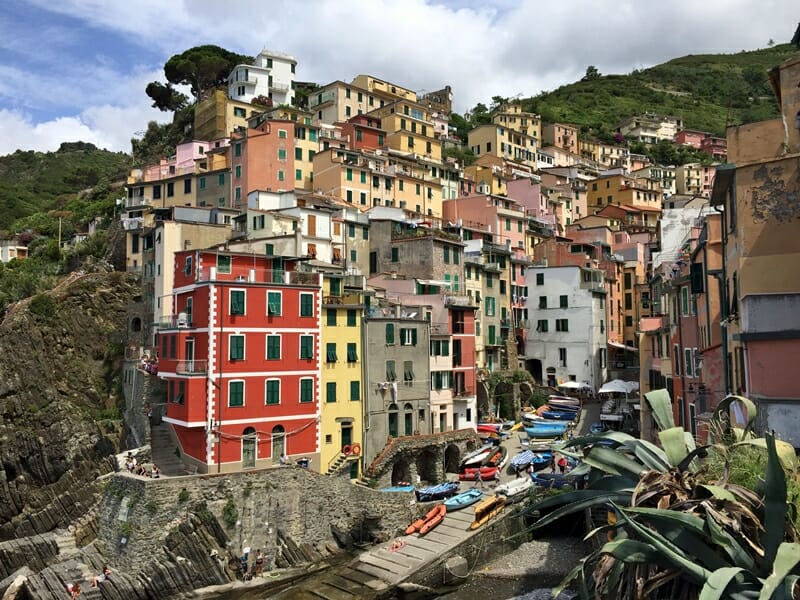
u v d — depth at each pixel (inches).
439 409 2684.5
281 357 2159.2
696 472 628.7
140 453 2142.0
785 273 1093.1
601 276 3718.0
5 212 5816.9
